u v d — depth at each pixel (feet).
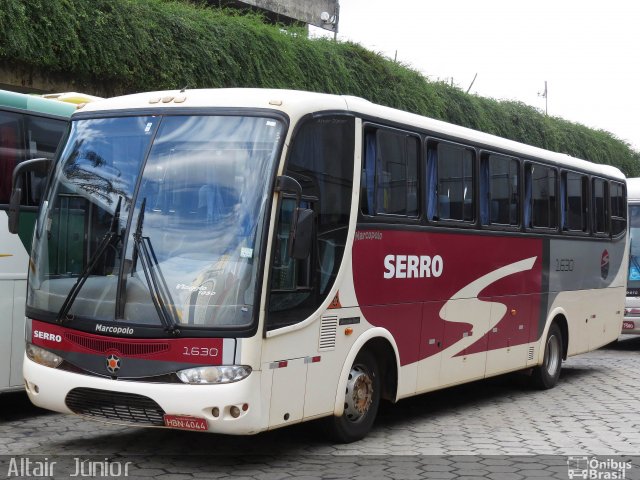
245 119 25.90
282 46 65.41
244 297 24.31
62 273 26.53
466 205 35.96
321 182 27.17
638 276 64.54
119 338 24.77
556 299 44.21
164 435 29.86
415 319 32.07
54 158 28.17
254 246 24.62
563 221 45.37
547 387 43.57
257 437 29.81
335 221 27.78
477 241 36.55
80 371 25.49
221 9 65.57
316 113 27.09
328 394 27.58
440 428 32.76
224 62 61.36
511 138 96.99
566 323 45.52
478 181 36.88
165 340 24.30
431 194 33.37
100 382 24.93
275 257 25.05
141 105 27.35
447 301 34.22
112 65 53.88
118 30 53.72
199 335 24.08
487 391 42.86
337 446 28.81
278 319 25.17
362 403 29.66
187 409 23.95
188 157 25.82
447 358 34.35
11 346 31.68
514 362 40.04
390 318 30.55
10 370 31.68
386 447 28.96
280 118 25.75
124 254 25.22
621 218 53.42
